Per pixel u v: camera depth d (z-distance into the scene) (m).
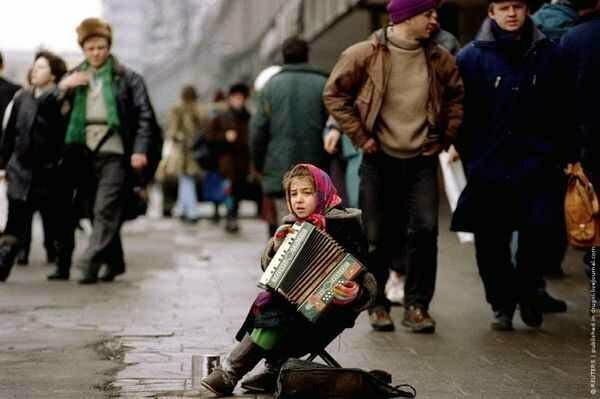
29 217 14.74
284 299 7.66
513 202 10.66
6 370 8.88
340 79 10.66
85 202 14.77
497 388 8.35
